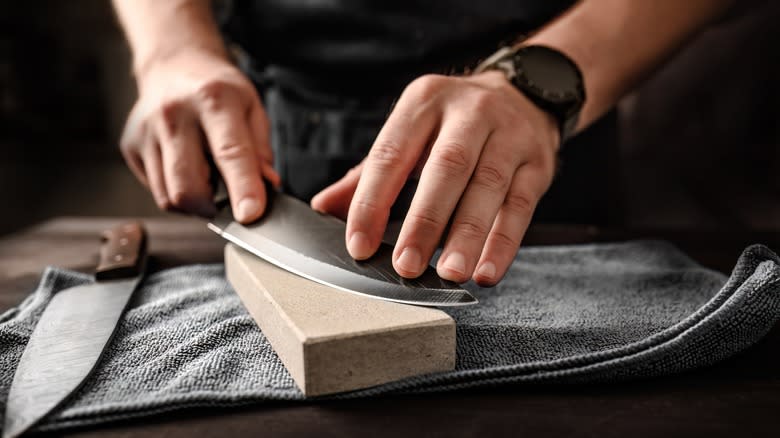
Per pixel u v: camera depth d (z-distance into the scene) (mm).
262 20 1030
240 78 793
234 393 416
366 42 980
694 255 816
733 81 1361
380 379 427
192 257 825
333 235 586
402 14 953
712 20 801
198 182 725
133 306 611
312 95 1048
